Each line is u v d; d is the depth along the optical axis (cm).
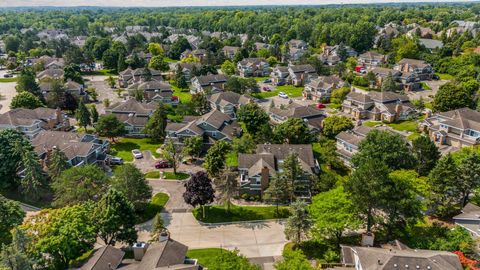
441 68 16538
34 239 4531
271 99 13175
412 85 14250
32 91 12019
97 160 7844
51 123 9750
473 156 5922
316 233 5344
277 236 5769
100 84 15412
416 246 5034
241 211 6444
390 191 5144
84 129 10231
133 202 6078
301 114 9969
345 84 13300
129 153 8819
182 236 5775
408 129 10000
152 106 10856
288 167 6456
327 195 5612
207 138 8988
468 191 6000
